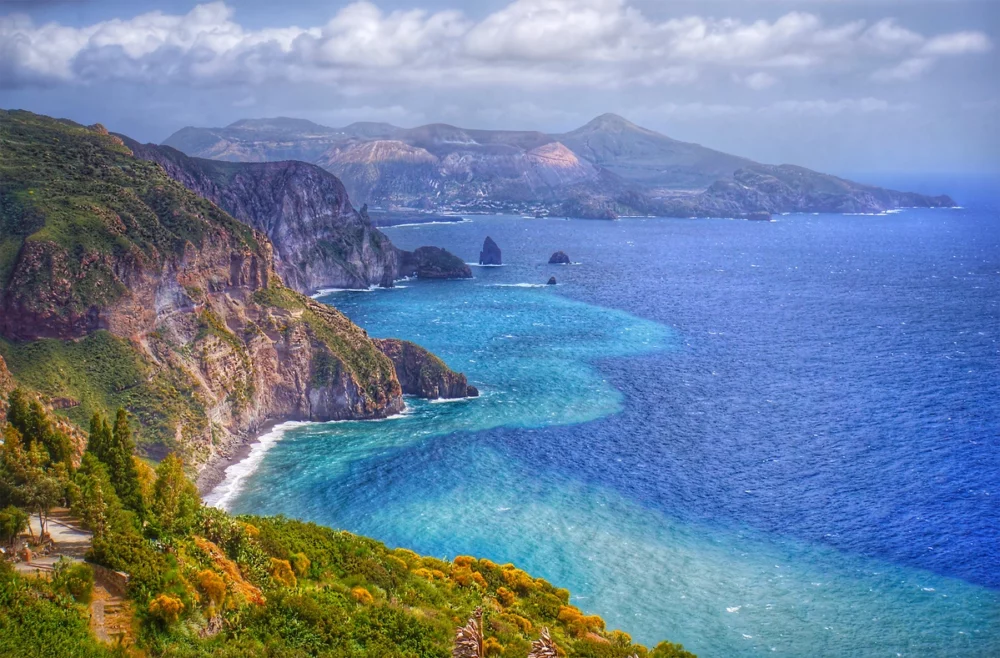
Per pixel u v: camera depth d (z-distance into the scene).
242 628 78.00
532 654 63.38
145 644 69.56
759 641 115.88
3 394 140.50
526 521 148.38
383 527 144.88
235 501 154.50
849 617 121.81
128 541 79.75
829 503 157.62
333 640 80.31
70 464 99.81
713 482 166.88
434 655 83.12
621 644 102.88
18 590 69.12
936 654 113.81
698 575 131.88
